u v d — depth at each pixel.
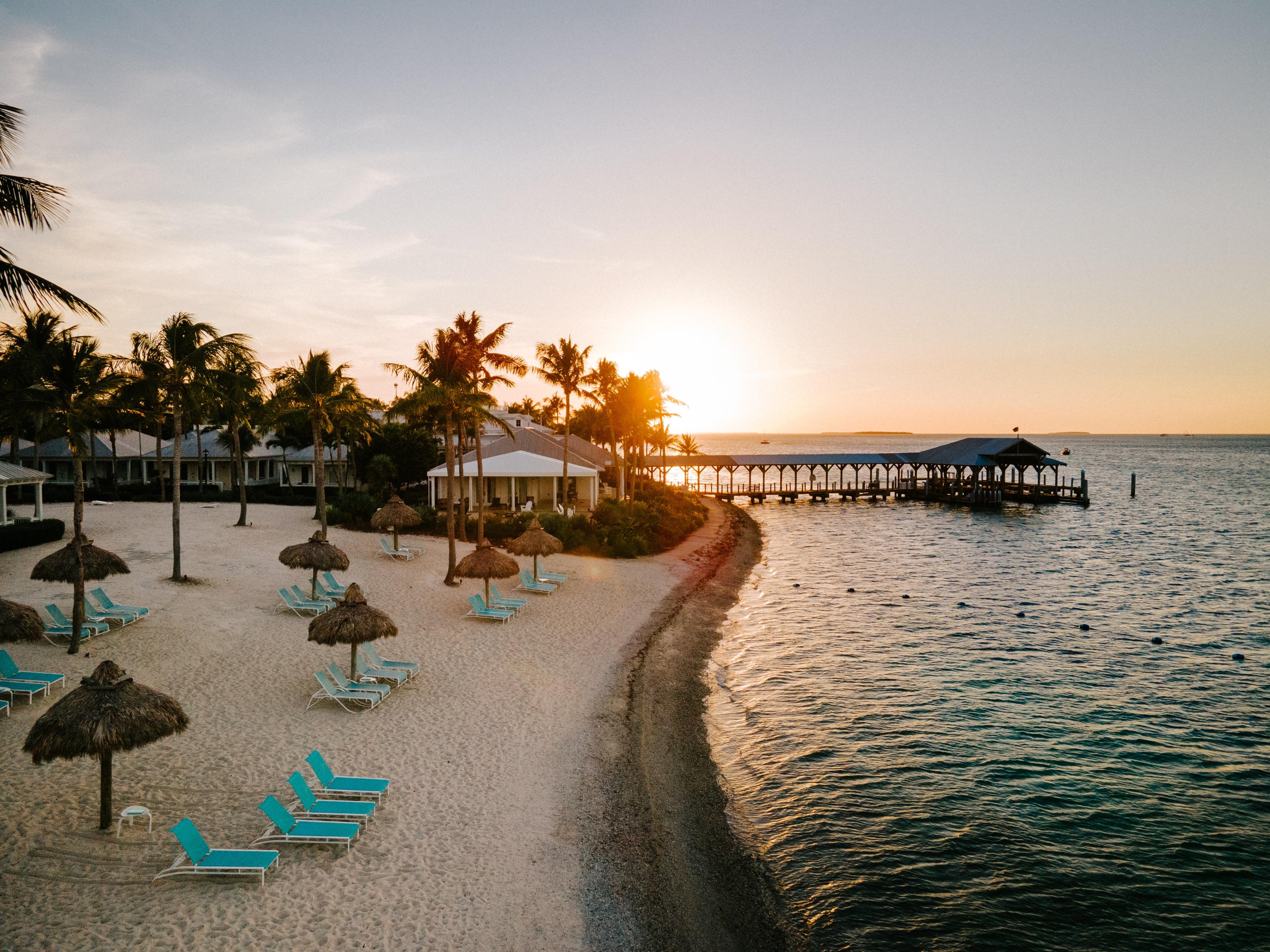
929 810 14.86
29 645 18.58
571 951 9.55
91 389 17.88
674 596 31.91
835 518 77.06
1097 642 28.09
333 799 12.41
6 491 42.53
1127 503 92.06
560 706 17.75
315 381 34.44
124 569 20.72
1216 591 38.03
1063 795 15.71
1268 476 156.12
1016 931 11.20
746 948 10.32
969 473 139.12
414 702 16.98
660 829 13.07
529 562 34.78
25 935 8.73
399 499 32.91
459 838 11.70
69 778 12.48
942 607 33.88
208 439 58.16
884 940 10.80
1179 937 11.20
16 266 10.36
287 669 18.25
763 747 17.56
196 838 10.00
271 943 8.92
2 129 10.33
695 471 161.12
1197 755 17.92
